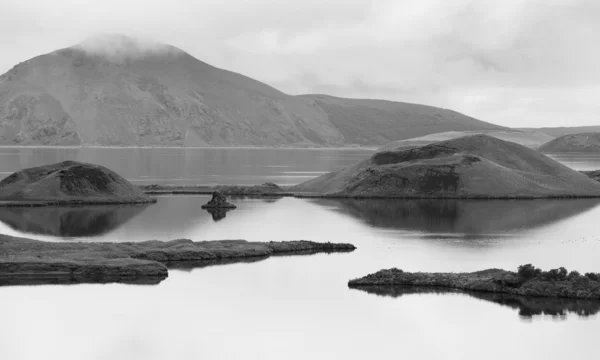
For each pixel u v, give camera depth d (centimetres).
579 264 8056
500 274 7044
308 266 8025
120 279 7394
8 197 14250
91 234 10150
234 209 13625
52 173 14900
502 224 11544
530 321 5947
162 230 10625
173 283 7238
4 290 6962
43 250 8212
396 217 12456
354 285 7125
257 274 7638
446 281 7044
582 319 5969
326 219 12119
